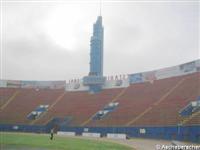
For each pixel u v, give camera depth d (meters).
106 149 46.56
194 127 66.12
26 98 111.81
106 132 87.00
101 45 114.50
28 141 58.31
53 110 103.94
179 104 76.56
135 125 81.69
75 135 89.06
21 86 116.50
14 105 108.94
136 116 84.62
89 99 103.56
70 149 45.28
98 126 89.38
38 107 107.25
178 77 87.00
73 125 94.75
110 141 65.19
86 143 56.69
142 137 79.06
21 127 101.00
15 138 65.81
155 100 85.69
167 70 91.00
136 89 96.19
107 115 91.81
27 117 103.50
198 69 80.88
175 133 70.81
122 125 84.75
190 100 75.00
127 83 100.88
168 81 89.00
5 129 102.00
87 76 105.81
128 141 66.38
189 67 83.94
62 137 74.94
